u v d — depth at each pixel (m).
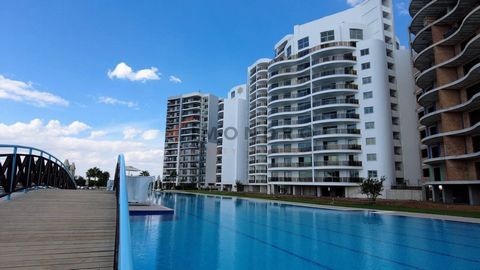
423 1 37.06
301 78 58.00
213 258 9.60
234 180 76.12
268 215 21.81
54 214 7.02
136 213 17.45
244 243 11.92
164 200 38.47
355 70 50.62
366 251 10.80
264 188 67.25
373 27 52.78
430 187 37.62
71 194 9.58
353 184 46.66
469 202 29.42
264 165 67.19
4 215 6.66
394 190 40.88
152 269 8.34
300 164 53.62
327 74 52.41
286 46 62.31
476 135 30.16
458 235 13.93
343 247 11.42
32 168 10.19
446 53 33.44
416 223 17.53
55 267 4.46
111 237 5.82
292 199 38.22
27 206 7.53
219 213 22.86
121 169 5.91
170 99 112.62
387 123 47.09
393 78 50.19
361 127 48.75
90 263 4.70
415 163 47.25
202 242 11.81
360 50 50.56
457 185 31.94
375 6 52.69
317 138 51.62
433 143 36.53
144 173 98.44
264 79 70.25
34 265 4.48
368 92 48.81
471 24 29.44
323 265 9.01
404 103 49.06
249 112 75.50
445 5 34.19
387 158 45.97
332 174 49.81
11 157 8.31
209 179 97.19
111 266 4.64
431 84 37.62
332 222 18.14
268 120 61.25
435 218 18.73
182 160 104.38
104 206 8.05
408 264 9.17
